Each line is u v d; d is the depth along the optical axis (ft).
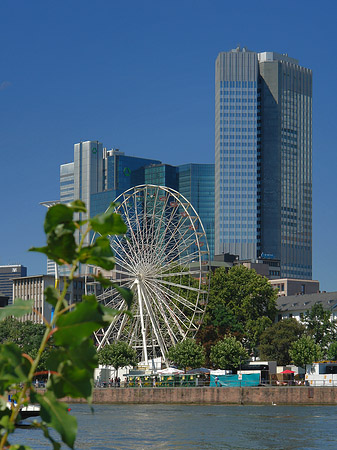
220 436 268.82
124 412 397.19
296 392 453.99
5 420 38.04
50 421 36.99
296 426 304.71
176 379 506.48
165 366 548.72
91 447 236.22
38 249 39.52
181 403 478.59
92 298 38.06
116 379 540.93
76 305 38.09
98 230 40.04
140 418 350.23
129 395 494.18
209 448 236.63
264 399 458.50
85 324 37.76
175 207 539.70
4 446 38.50
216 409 419.95
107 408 439.63
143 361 547.08
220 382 501.97
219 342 593.42
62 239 39.45
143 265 508.94
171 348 544.62
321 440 257.34
